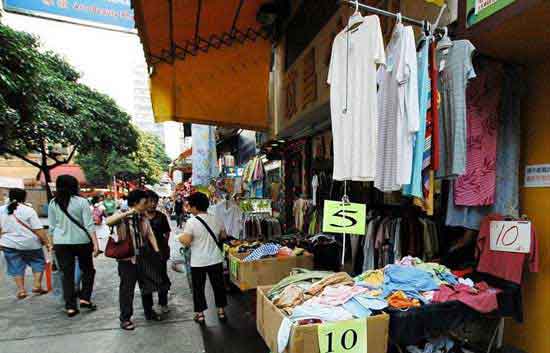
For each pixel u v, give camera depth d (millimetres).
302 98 4805
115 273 6137
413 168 2023
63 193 3857
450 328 2051
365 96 2066
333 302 2000
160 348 3076
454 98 2047
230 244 4652
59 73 13727
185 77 4848
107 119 15648
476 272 2609
